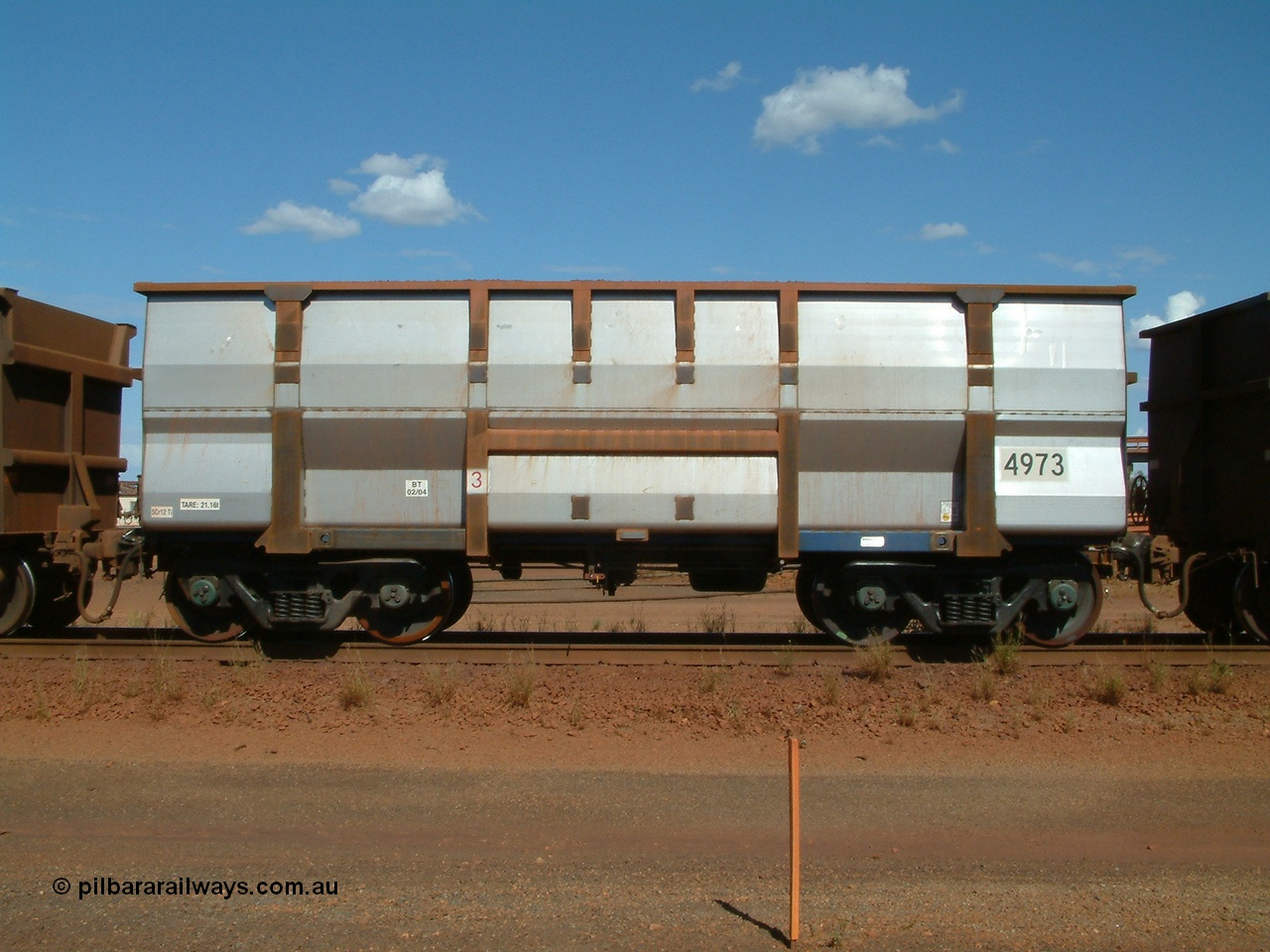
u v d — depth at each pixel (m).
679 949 4.47
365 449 9.90
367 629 10.45
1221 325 10.70
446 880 5.23
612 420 9.77
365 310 9.91
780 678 9.23
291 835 5.88
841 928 4.67
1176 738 7.80
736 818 6.16
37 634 11.34
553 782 6.77
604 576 10.58
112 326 12.16
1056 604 10.02
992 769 7.12
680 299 9.77
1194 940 4.59
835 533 9.89
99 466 11.58
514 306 9.86
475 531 9.73
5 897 5.04
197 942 4.56
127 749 7.50
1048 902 4.98
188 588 10.27
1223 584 11.02
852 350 9.80
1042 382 9.83
